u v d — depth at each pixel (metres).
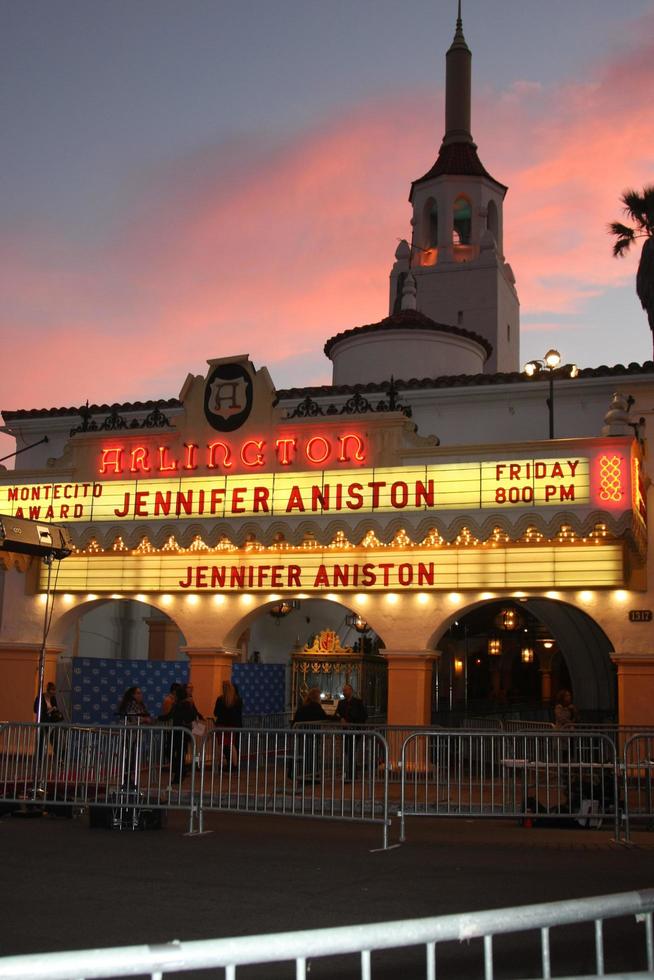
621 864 11.21
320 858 11.54
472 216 44.25
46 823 14.30
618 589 18.62
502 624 29.95
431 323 27.17
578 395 21.48
